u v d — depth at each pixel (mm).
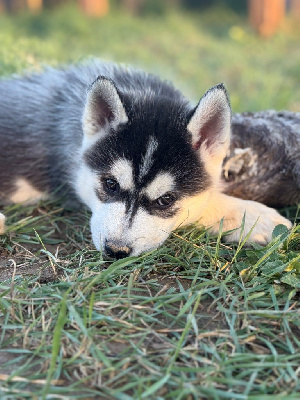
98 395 253
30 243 410
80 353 274
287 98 805
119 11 2020
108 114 400
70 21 1648
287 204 479
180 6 2314
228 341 291
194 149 390
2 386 254
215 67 1296
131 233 360
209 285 345
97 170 389
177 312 318
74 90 475
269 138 457
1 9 1930
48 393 249
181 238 395
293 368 276
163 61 1350
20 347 285
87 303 312
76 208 471
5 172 469
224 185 462
